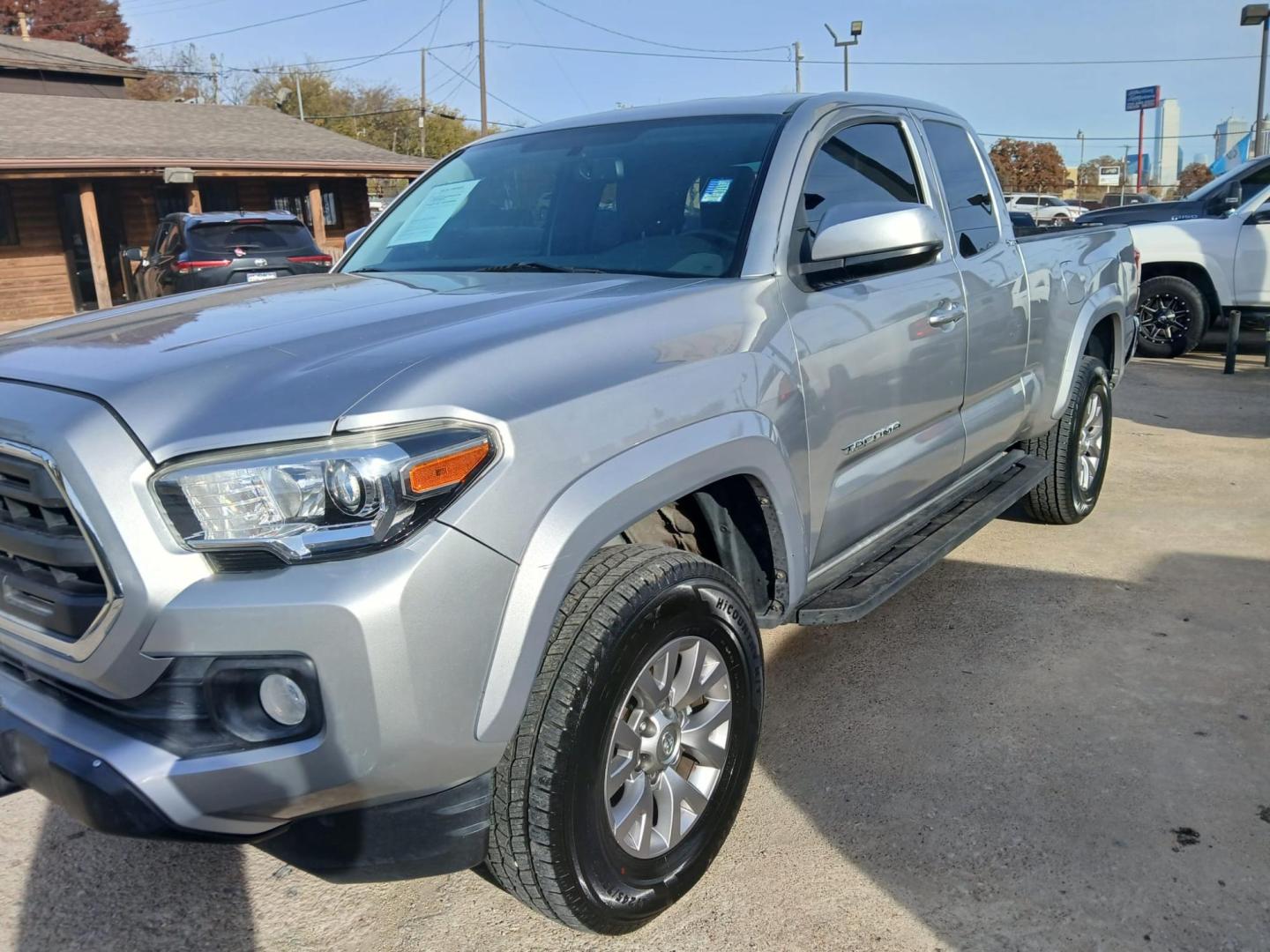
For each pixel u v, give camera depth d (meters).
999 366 4.13
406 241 3.73
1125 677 3.74
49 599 2.06
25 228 20.80
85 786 1.97
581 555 2.14
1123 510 5.71
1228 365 9.95
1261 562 4.85
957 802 2.99
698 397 2.48
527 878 2.22
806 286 3.00
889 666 3.88
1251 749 3.24
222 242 13.44
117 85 31.88
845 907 2.57
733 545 2.87
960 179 4.16
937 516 3.97
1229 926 2.46
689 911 2.57
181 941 2.51
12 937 2.53
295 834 2.13
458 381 2.05
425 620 1.92
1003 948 2.42
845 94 3.61
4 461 2.07
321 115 63.53
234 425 1.94
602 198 3.38
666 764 2.49
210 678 1.93
